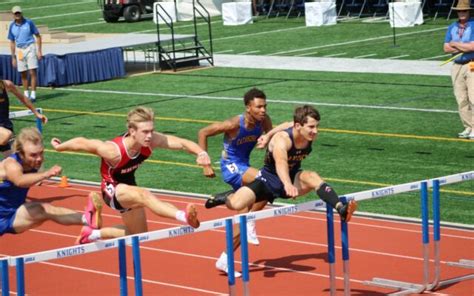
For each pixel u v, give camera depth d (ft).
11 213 47.21
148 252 65.05
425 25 180.65
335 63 144.97
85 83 138.92
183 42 162.40
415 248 63.77
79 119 112.98
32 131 46.80
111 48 141.49
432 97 115.65
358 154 90.53
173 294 56.29
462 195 76.59
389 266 60.34
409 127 100.53
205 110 114.62
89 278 60.13
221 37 181.16
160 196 79.66
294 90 124.77
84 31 196.03
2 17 175.94
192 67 148.77
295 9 209.97
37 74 137.18
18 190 47.16
